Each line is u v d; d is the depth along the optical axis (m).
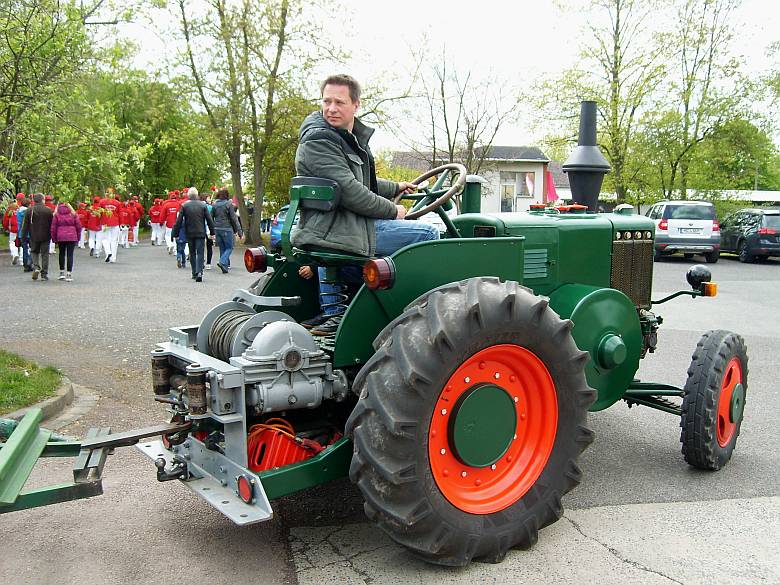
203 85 24.16
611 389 4.36
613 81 24.66
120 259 18.69
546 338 3.25
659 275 16.72
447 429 3.11
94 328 8.55
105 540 3.43
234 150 25.27
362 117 24.53
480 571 3.16
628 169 24.98
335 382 3.38
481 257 3.62
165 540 3.44
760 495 4.09
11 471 2.88
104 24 7.62
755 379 6.89
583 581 3.09
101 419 5.23
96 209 7.66
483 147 25.77
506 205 41.03
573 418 3.39
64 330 8.39
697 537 3.53
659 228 20.84
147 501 3.88
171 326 8.75
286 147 25.33
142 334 8.23
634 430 5.32
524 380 3.32
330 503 3.89
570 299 4.23
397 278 3.37
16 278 13.86
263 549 3.36
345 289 4.00
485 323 3.04
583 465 4.57
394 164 30.28
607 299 4.27
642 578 3.11
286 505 3.86
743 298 12.77
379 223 3.75
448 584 3.05
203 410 3.15
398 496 2.91
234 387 3.11
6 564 3.19
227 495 3.10
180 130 25.88
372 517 2.98
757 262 21.14
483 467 3.22
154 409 5.50
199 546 3.38
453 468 3.16
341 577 3.10
